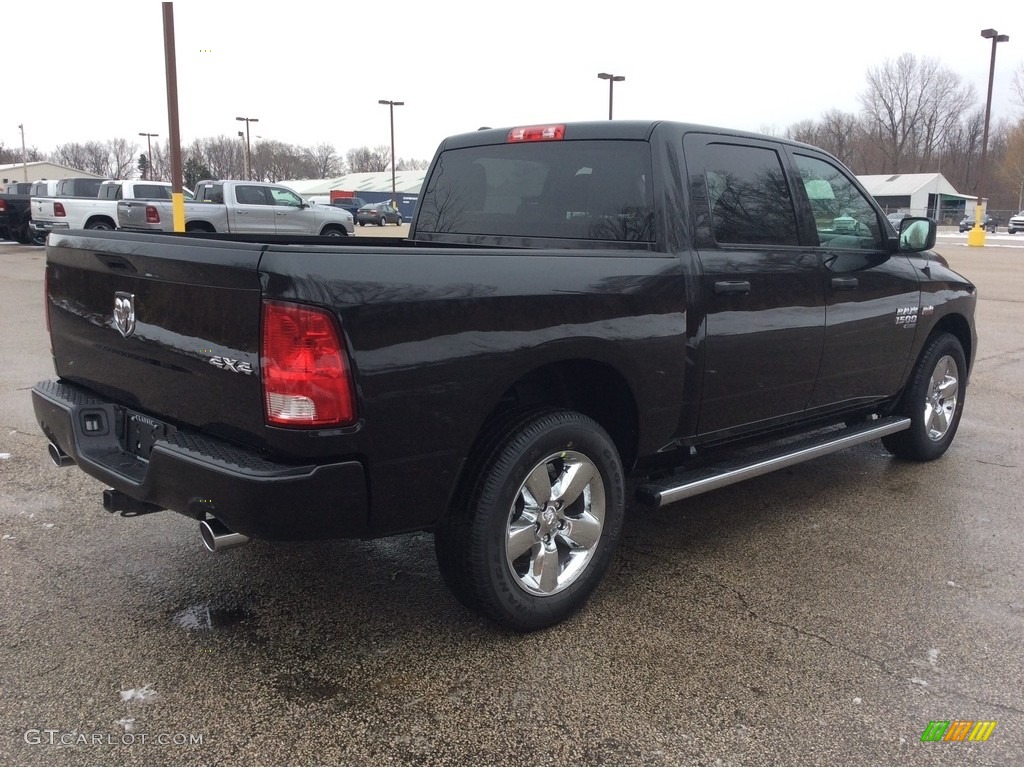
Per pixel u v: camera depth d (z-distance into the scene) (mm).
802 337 4008
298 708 2676
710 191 3664
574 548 3277
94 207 20797
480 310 2773
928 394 5230
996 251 30094
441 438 2742
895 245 4766
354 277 2508
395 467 2660
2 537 3943
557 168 3891
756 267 3746
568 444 3115
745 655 3053
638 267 3275
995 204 88750
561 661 2990
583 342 3064
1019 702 2801
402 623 3230
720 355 3615
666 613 3363
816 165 4305
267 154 109688
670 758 2480
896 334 4691
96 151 116562
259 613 3283
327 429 2500
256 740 2516
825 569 3811
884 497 4797
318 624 3209
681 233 3492
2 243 25656
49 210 21109
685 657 3031
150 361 2945
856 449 5836
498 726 2611
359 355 2512
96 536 3982
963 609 3441
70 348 3438
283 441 2500
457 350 2721
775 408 4031
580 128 3816
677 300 3398
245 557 3801
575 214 3809
